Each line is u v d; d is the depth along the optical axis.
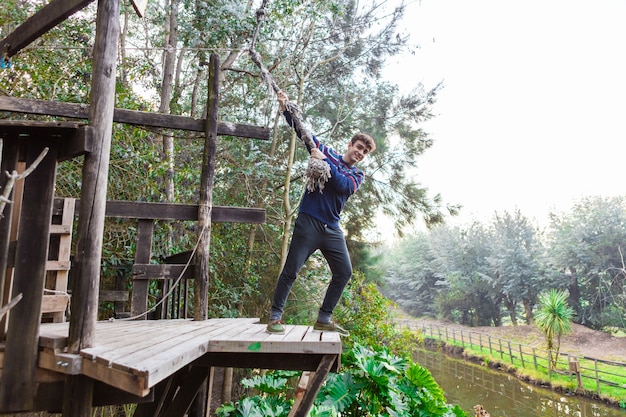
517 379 17.59
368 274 12.29
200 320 3.68
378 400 4.66
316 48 10.72
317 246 2.77
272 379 5.42
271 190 10.45
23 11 5.60
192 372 3.30
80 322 1.88
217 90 4.01
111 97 2.07
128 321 3.68
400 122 11.34
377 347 5.86
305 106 11.60
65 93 5.72
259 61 3.34
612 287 27.05
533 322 29.38
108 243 6.06
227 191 10.00
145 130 5.72
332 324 2.85
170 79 8.96
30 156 2.04
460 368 20.06
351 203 11.64
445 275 35.62
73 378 1.84
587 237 28.27
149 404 3.36
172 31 8.78
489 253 33.78
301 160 10.94
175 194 7.19
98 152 1.99
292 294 10.59
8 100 3.62
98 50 2.05
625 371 16.70
